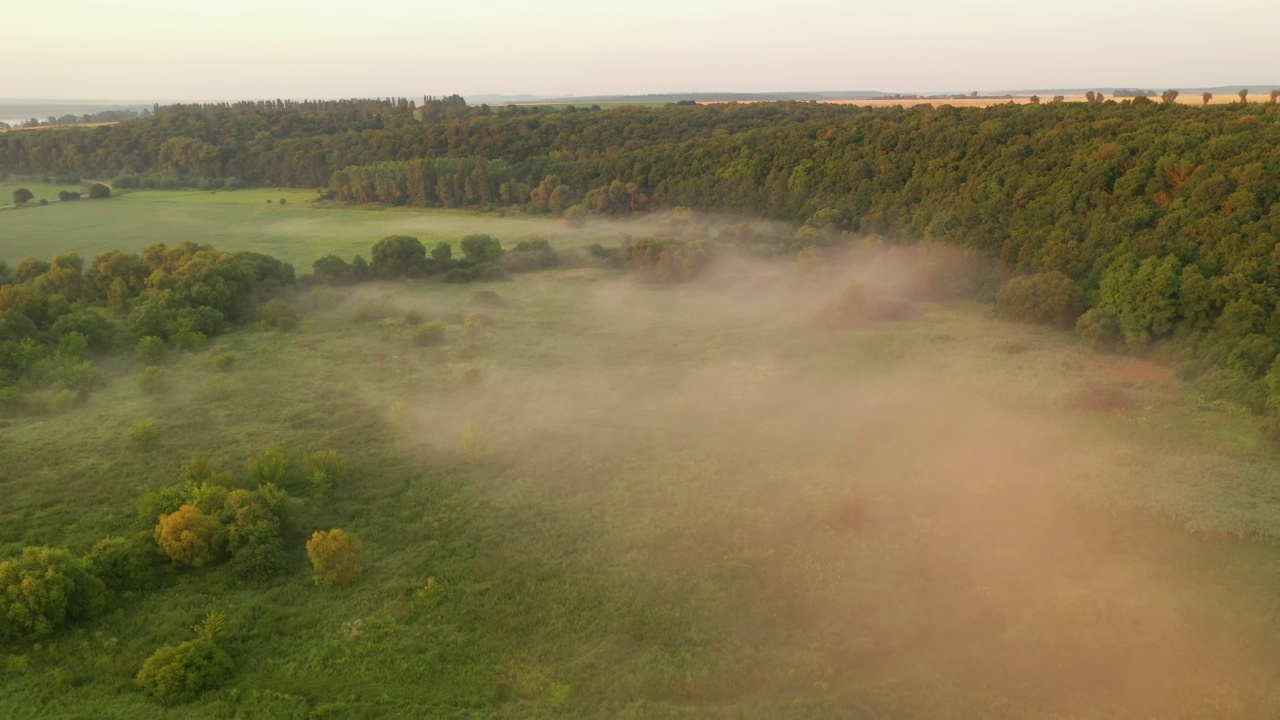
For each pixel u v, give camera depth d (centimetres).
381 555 3734
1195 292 6009
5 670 2877
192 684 2805
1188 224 6650
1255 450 4622
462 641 3130
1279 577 3441
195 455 4331
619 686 2873
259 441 4922
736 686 2883
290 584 3462
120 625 3169
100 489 4272
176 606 3300
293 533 3816
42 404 5225
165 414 5278
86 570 3300
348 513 4094
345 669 2972
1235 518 3850
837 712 2730
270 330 7188
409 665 2989
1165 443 4800
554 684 2877
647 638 3144
